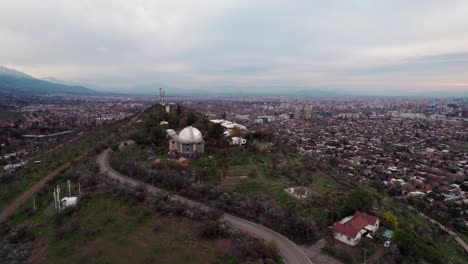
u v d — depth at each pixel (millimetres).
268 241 51531
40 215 64688
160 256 45750
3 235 61281
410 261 48562
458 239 77312
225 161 87750
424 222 81312
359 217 57312
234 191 70500
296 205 63938
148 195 63469
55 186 76750
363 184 106000
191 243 48625
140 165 82312
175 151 96062
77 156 108500
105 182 71875
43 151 145625
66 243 51438
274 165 90312
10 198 79062
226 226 52281
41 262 47750
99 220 56438
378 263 47000
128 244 49188
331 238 53531
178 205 59688
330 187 81312
